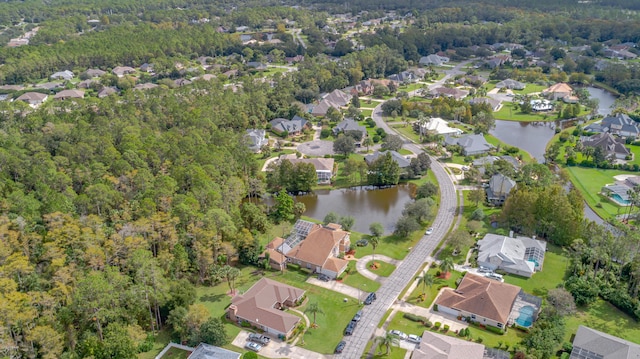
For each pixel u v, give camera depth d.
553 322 122.88
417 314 133.75
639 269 134.00
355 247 167.62
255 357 116.88
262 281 143.62
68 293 121.19
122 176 179.38
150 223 145.88
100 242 139.75
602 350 114.75
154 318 130.12
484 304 130.38
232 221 160.25
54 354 108.88
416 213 180.38
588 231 159.62
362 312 134.75
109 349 109.56
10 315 105.81
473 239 166.50
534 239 163.75
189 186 181.88
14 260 125.94
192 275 149.62
